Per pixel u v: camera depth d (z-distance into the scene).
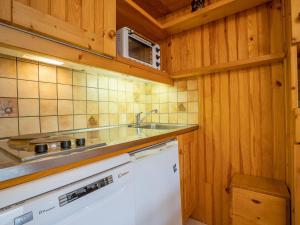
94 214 0.62
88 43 0.89
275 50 1.31
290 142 1.11
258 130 1.39
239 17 1.45
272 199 1.12
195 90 1.68
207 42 1.60
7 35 0.64
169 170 1.14
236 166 1.48
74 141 0.77
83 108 1.30
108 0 1.00
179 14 1.79
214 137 1.58
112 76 1.53
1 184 0.44
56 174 0.55
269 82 1.34
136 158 0.89
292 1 1.00
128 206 0.77
